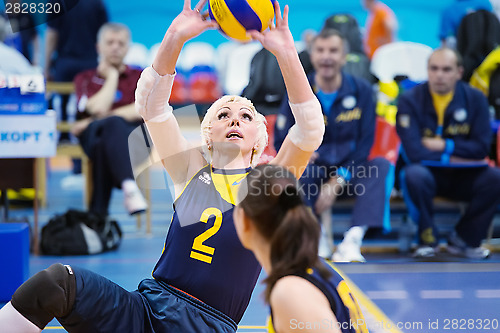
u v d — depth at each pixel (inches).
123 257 333.1
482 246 365.4
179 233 155.7
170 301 152.3
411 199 337.1
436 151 340.2
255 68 387.5
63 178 661.9
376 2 533.6
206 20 158.9
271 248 113.4
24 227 267.3
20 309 141.1
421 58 430.9
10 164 338.0
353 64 405.1
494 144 383.2
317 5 672.4
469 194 342.0
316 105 157.6
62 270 144.7
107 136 358.3
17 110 321.4
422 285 275.3
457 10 467.8
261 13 154.4
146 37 703.7
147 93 158.4
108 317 146.7
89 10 522.9
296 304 106.5
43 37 567.5
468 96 345.4
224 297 154.2
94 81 391.9
